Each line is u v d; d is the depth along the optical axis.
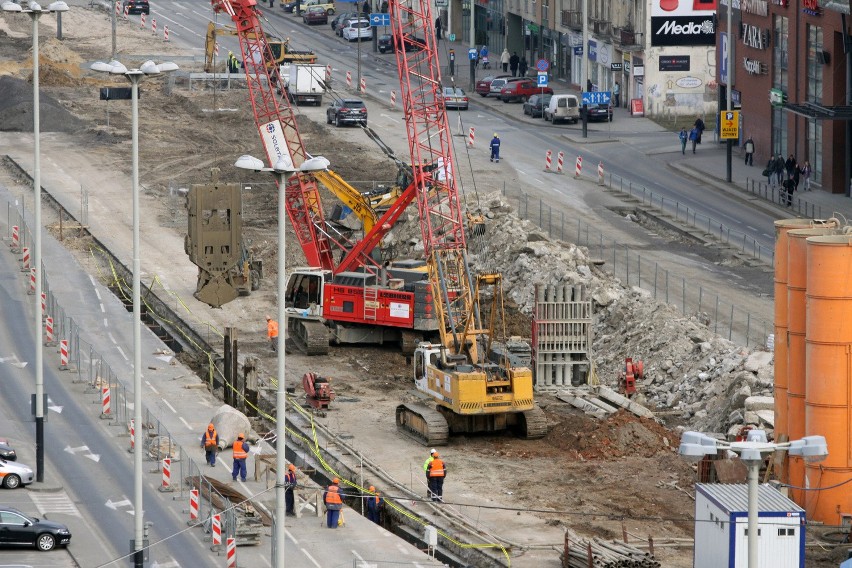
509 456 151.12
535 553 124.56
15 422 156.75
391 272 191.75
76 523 130.00
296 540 128.12
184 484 140.62
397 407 161.50
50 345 183.75
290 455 155.38
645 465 146.75
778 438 135.50
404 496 140.12
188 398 168.38
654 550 124.19
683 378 166.50
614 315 185.88
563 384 169.75
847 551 121.00
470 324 161.75
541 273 199.12
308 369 183.12
